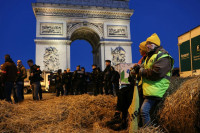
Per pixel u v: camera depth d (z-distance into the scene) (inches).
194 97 148.3
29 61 454.3
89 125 228.7
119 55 1604.3
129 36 1657.2
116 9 1641.2
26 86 1062.4
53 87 947.3
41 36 1494.8
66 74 711.7
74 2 1610.5
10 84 361.1
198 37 291.7
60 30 1535.4
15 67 375.6
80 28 1647.4
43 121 208.8
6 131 178.9
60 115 228.5
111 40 1616.6
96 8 1610.5
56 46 1508.4
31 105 274.8
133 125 173.3
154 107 172.9
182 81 189.9
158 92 162.7
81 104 267.1
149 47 177.6
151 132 153.9
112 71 494.6
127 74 836.6
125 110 219.8
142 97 191.6
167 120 168.7
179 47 351.6
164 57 163.0
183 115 154.6
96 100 279.7
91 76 588.7
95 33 1686.8
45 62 1469.0
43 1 1542.8
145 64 185.9
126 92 223.5
